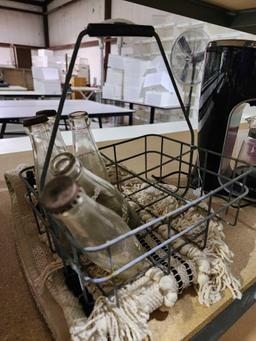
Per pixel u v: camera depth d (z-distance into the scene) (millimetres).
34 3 7184
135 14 4613
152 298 245
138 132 949
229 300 290
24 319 269
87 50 6277
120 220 278
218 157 465
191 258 291
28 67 5398
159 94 3438
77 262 226
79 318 229
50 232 263
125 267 228
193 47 2674
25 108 2439
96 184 292
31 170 383
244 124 801
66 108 2416
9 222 431
